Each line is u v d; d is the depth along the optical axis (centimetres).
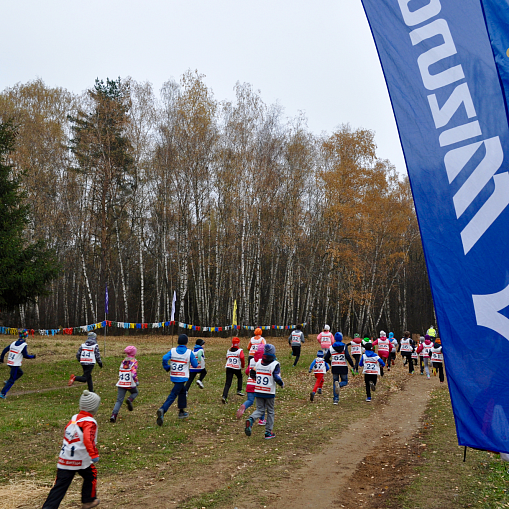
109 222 3509
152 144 3438
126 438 838
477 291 369
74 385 1473
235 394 1330
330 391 1456
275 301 4550
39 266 1933
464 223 378
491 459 718
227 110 3572
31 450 748
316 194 4112
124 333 3569
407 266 5050
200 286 3644
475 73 385
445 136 391
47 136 3584
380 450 803
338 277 3978
